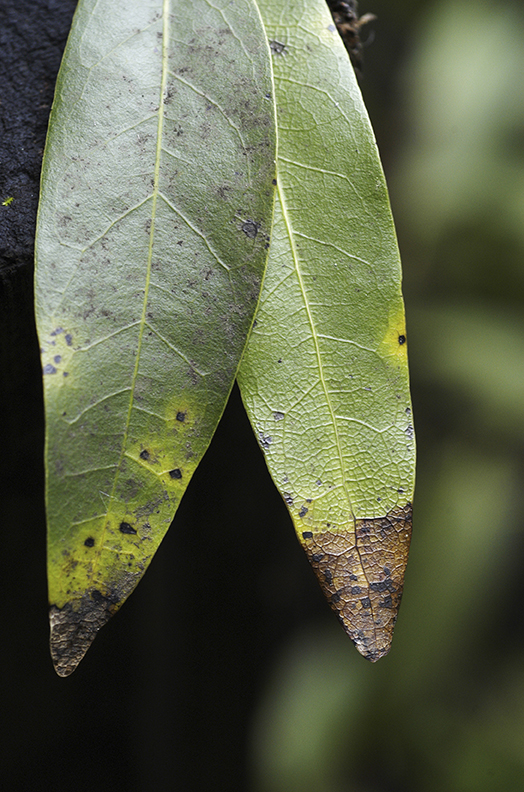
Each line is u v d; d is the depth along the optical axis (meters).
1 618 0.27
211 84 0.22
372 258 0.22
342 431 0.22
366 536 0.22
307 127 0.22
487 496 0.46
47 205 0.21
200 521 0.29
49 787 0.30
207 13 0.22
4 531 0.26
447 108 0.49
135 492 0.21
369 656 0.22
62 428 0.21
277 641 0.34
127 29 0.22
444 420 0.49
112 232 0.21
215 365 0.21
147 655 0.30
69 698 0.29
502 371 0.48
